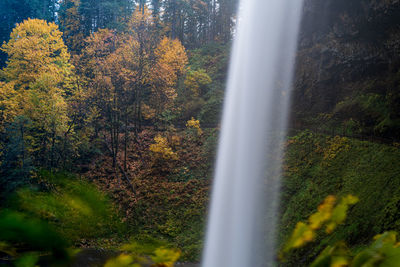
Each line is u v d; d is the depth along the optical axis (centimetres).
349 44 2177
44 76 1767
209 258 1358
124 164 2253
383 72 2011
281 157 2033
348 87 2197
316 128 2156
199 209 1845
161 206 1922
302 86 2434
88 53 2375
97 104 2259
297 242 65
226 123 2477
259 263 837
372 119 1912
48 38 2262
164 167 2266
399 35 1862
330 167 1762
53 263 51
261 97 2494
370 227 1110
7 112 1430
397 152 1530
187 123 2586
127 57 2322
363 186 1439
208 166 2197
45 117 1470
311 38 2484
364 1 2039
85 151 2197
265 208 1705
